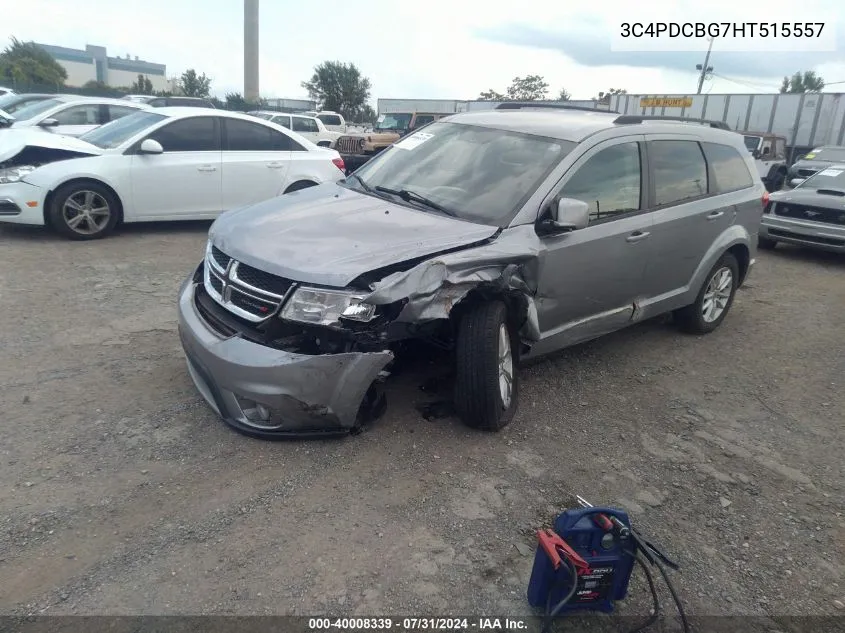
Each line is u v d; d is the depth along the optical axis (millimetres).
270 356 3297
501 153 4508
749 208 5922
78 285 6141
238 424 3529
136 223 9297
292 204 4320
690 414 4445
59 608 2453
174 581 2615
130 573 2643
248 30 43656
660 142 5066
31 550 2725
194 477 3270
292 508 3094
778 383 5094
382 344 3424
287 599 2566
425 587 2684
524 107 5660
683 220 5133
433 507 3184
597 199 4445
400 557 2838
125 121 8984
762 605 2771
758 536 3211
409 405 4102
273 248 3551
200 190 8680
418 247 3555
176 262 7258
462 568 2805
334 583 2666
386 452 3594
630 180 4742
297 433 3506
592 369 5062
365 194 4555
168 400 4004
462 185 4348
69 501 3037
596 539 2574
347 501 3172
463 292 3455
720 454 3957
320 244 3557
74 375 4273
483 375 3643
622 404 4500
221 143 8891
